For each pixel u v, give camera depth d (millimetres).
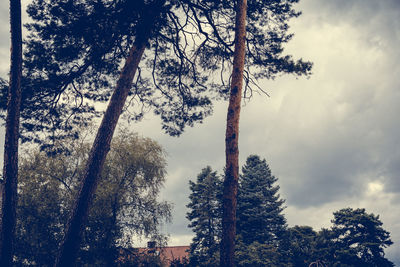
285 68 11867
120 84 8781
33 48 9961
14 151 6625
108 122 8250
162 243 18156
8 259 6012
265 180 39094
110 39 10016
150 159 19656
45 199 16359
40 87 9719
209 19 11453
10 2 7105
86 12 9523
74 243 6953
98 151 7887
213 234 33750
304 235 32281
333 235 30875
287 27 11961
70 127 11781
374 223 29938
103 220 16406
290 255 31062
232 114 7070
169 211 18938
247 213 35062
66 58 10094
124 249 16766
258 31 12016
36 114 10531
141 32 9398
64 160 17578
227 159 6688
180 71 12320
